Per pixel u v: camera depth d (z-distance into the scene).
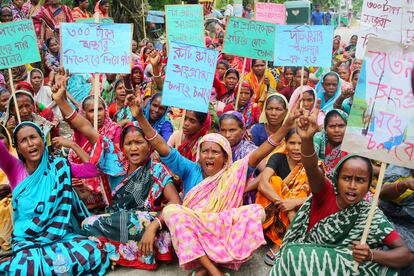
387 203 3.79
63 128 7.68
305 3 13.03
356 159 2.99
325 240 3.18
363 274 3.00
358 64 9.49
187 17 6.30
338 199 3.15
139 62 10.59
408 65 2.91
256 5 8.10
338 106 6.73
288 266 3.12
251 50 5.96
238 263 3.64
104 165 4.03
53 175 3.80
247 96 6.55
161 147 3.85
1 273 3.49
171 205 3.63
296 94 5.92
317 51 5.33
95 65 4.66
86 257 3.71
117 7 14.30
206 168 3.87
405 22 5.25
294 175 4.18
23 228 3.73
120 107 6.74
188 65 4.54
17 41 4.69
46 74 10.16
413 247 3.51
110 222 3.83
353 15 39.03
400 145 2.95
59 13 10.62
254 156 3.87
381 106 2.97
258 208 3.73
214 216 3.62
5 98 6.18
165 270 3.91
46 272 3.55
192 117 4.66
